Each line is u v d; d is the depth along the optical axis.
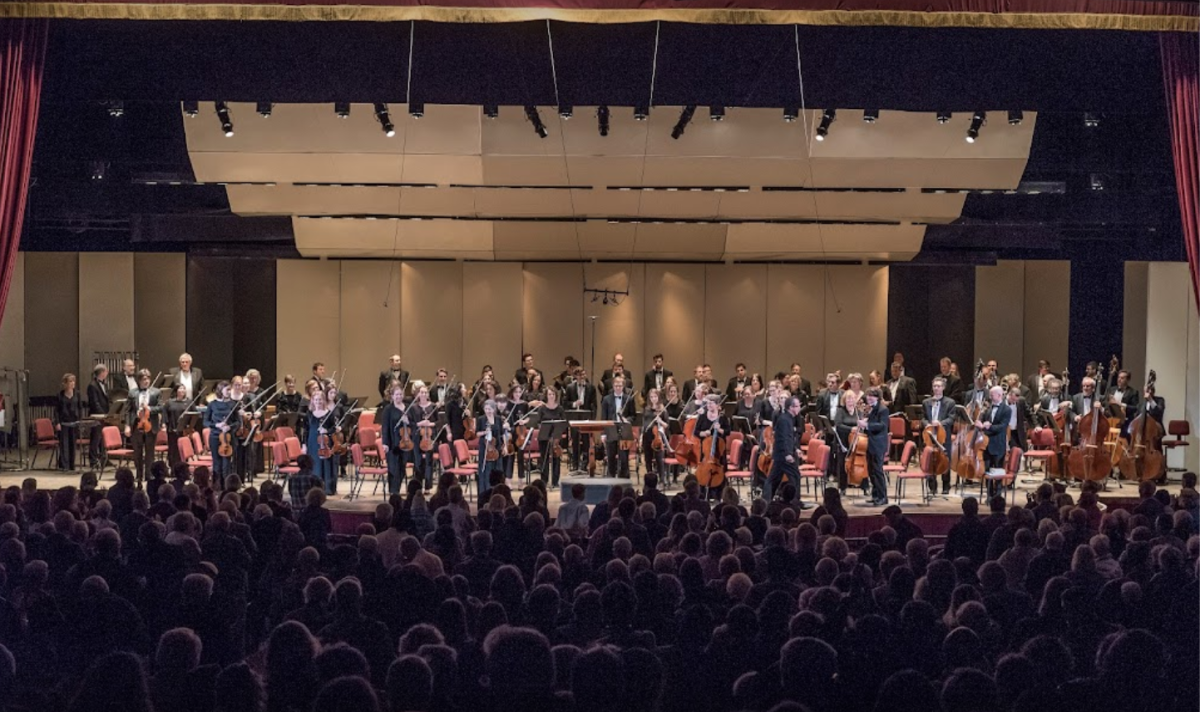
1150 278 21.08
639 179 20.17
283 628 6.58
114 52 16.00
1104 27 13.38
